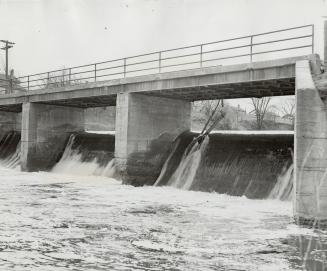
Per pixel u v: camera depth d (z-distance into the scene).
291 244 13.70
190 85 25.31
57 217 17.36
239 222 16.95
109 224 16.22
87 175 34.12
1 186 27.53
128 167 28.77
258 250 12.95
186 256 12.22
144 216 17.95
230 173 26.06
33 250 12.49
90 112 64.75
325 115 16.67
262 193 23.67
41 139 38.94
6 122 48.41
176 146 31.05
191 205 20.98
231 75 23.38
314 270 11.16
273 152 25.28
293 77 20.75
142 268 11.08
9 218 16.95
